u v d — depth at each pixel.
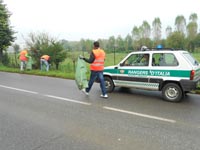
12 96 8.15
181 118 5.59
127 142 4.28
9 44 22.94
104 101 7.31
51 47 17.92
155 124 5.19
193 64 7.21
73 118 5.64
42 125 5.18
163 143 4.23
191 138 4.44
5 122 5.40
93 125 5.16
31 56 18.39
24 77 13.47
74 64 17.12
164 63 7.35
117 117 5.70
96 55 7.68
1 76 13.96
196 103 6.99
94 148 4.05
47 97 7.93
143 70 7.75
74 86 10.16
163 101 7.28
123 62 8.30
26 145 4.18
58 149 4.03
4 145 4.20
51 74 14.19
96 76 7.87
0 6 22.62
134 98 7.71
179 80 7.00
